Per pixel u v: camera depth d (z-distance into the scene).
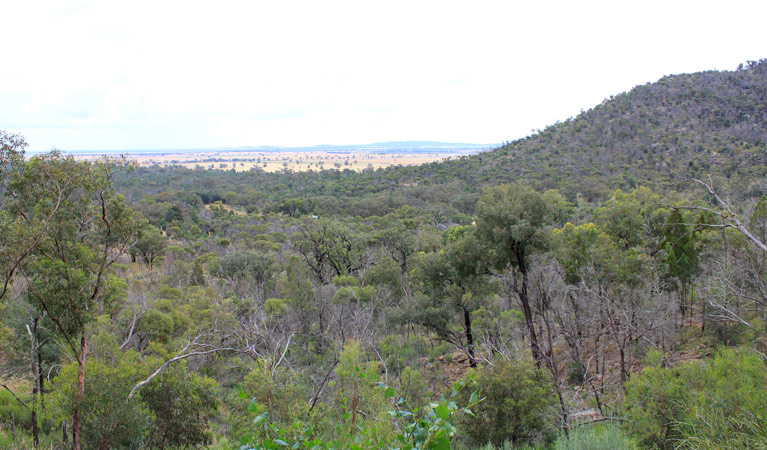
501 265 19.58
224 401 14.48
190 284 33.44
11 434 11.12
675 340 16.25
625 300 14.46
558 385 10.90
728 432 6.26
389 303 25.38
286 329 19.98
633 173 85.06
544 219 18.78
